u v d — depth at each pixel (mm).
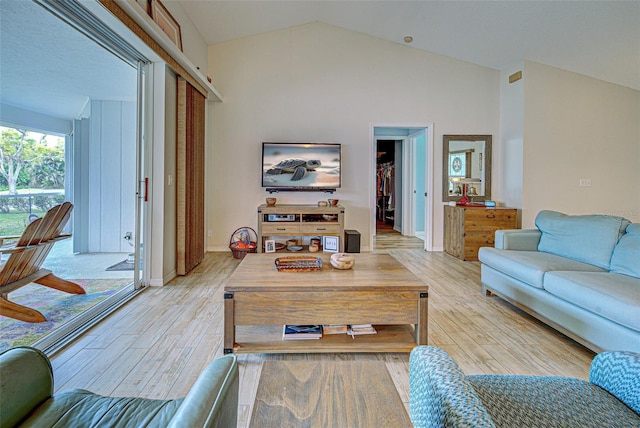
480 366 1829
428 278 3600
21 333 2088
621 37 3607
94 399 960
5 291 2168
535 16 3600
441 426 679
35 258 2438
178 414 690
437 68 4973
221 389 806
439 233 5121
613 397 973
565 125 4496
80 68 3580
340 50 4887
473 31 4168
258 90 4828
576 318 1979
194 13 3947
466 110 5012
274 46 4820
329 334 2045
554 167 4512
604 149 4531
